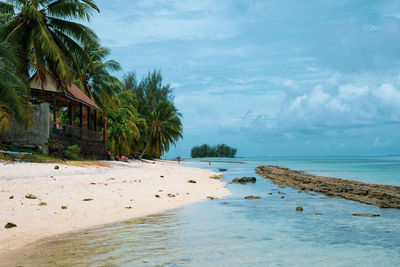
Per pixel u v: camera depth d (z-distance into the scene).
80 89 31.59
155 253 4.89
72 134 23.38
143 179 17.09
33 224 6.68
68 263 4.39
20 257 4.68
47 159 17.33
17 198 8.91
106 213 8.27
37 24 21.70
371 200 11.46
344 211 9.29
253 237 5.98
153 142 51.81
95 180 13.95
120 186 13.39
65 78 21.86
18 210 7.73
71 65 23.55
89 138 26.69
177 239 5.78
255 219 7.82
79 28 23.55
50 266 4.26
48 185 11.28
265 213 8.71
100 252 4.94
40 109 19.98
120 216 8.02
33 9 20.91
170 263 4.42
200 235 6.11
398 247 5.38
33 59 21.09
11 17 22.64
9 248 5.15
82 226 6.84
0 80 16.38
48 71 22.52
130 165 25.61
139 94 60.44
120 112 36.84
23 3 22.06
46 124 20.05
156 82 62.59
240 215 8.39
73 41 23.92
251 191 14.98
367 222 7.58
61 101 27.28
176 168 35.38
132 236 6.02
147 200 10.62
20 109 17.12
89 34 24.02
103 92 32.50
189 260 4.56
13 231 6.09
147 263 4.41
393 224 7.34
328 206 10.31
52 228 6.51
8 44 18.28
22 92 17.83
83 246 5.29
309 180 20.28
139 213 8.52
